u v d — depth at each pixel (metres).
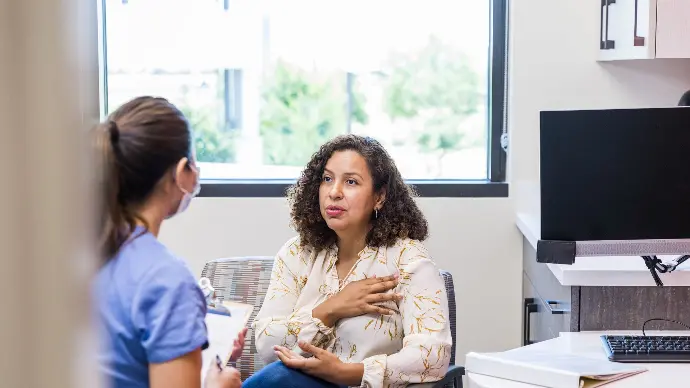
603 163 1.99
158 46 3.23
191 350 1.25
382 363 1.91
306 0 3.21
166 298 1.25
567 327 2.25
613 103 3.06
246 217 3.17
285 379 1.85
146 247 1.28
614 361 1.89
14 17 0.33
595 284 2.14
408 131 3.26
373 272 2.05
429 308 1.99
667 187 2.00
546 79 3.08
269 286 2.19
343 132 3.26
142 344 1.25
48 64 0.34
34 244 0.34
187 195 1.35
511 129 3.12
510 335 3.20
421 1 3.21
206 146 3.27
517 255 3.17
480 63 3.22
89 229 0.36
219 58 3.24
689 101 2.38
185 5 3.22
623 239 2.01
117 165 1.27
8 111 0.34
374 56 3.23
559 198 2.00
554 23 3.05
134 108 1.32
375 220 2.11
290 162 3.28
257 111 3.27
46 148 0.34
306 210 2.12
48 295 0.35
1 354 0.34
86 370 0.36
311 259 2.15
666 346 1.94
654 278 2.06
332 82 3.25
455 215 3.16
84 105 0.36
